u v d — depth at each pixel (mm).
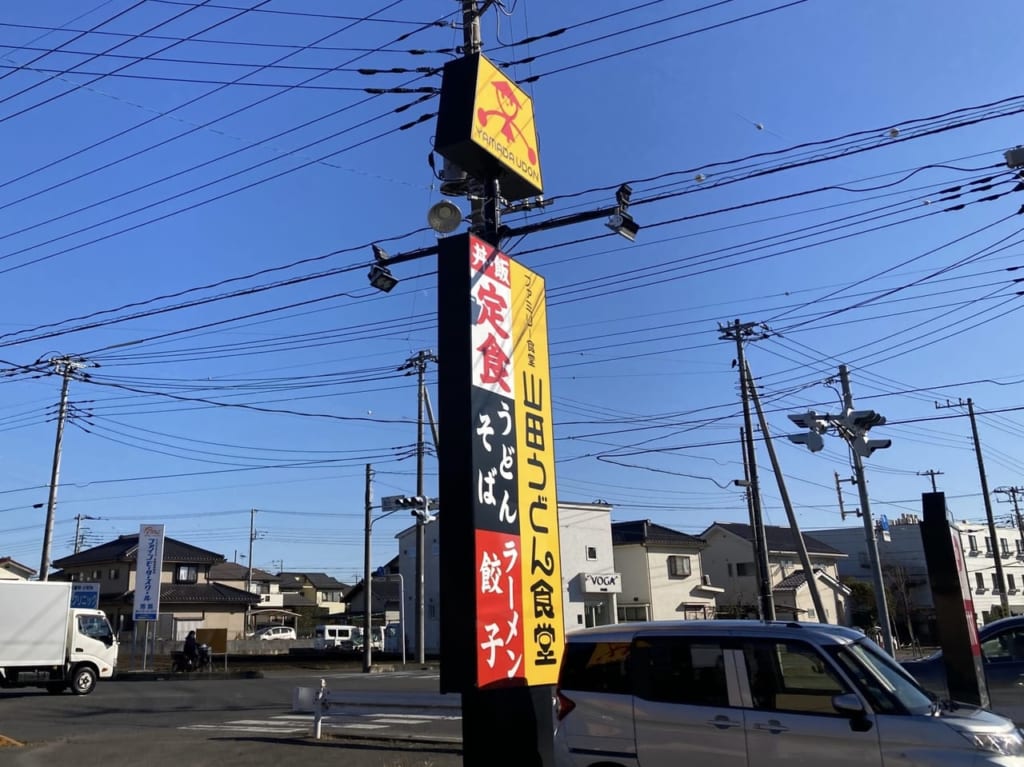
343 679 26859
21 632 20953
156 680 27984
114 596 49688
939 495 8531
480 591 6715
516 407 7660
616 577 43375
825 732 5629
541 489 7789
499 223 8656
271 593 76938
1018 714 8930
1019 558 60219
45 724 15531
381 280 9859
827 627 6328
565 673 6883
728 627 6375
